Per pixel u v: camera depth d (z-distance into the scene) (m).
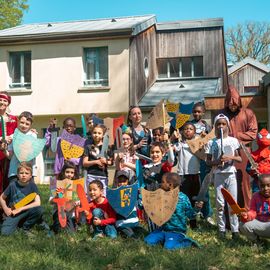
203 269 3.81
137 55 15.59
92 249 4.44
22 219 5.36
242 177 5.48
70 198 5.30
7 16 26.14
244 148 5.23
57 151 6.35
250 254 4.41
